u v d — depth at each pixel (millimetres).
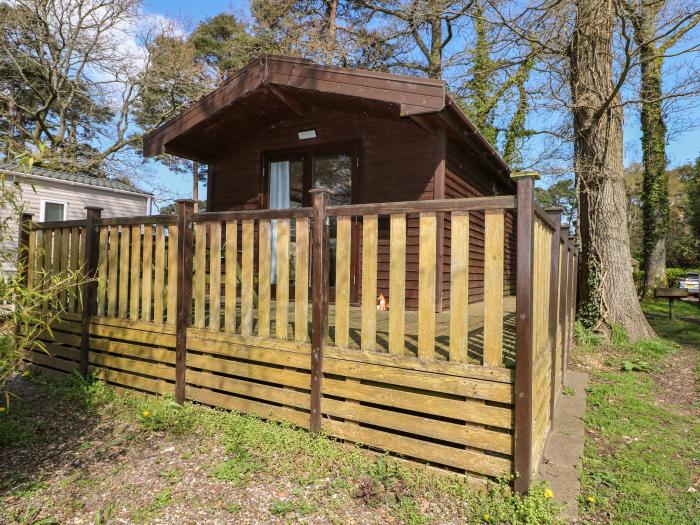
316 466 2688
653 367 5645
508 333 3875
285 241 3129
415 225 5586
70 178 10148
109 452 3055
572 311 6137
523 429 2277
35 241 4984
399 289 2656
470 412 2439
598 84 7098
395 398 2666
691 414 4027
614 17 6824
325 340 2965
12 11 13195
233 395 3465
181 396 3664
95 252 4379
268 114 6277
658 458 3078
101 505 2396
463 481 2438
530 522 2098
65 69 15328
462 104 13188
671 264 26141
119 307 4160
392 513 2268
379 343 3166
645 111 12719
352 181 6047
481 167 7234
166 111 16812
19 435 3320
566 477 2648
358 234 5902
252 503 2375
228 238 3410
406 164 5703
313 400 2947
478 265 7227
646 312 11109
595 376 5219
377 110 5488
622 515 2350
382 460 2662
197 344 3578
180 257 3672
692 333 8047
